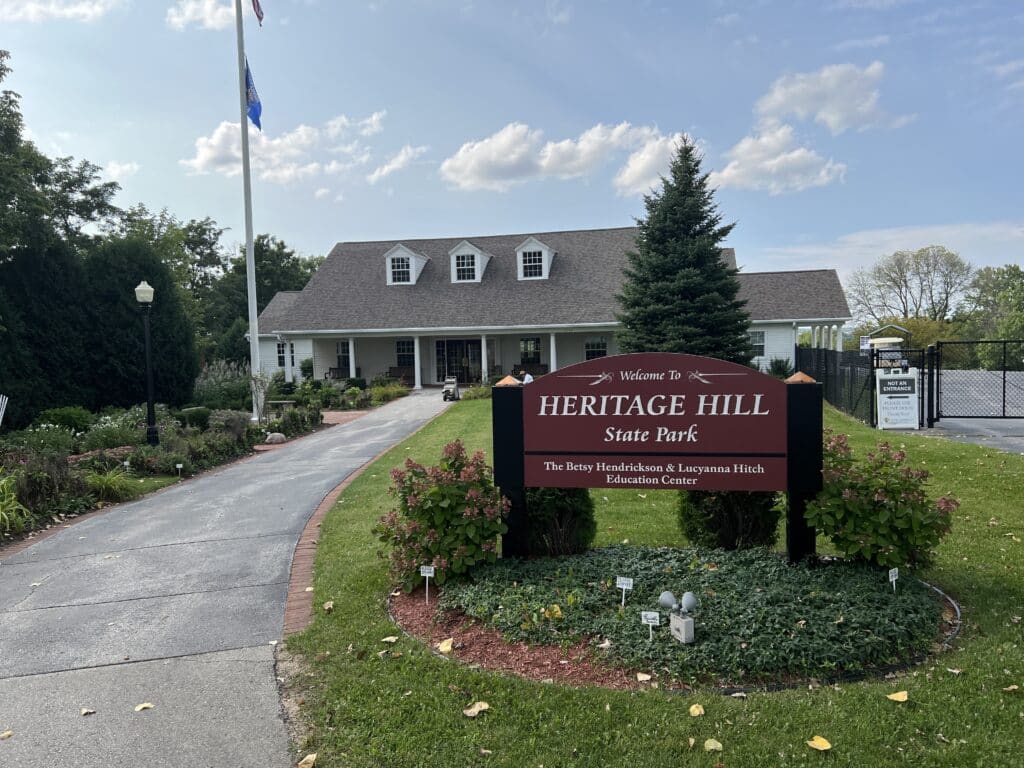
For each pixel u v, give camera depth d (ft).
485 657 12.39
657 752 9.41
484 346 85.10
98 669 13.20
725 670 11.27
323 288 93.76
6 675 13.11
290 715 11.17
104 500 29.53
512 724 10.23
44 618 16.10
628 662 11.65
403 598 15.57
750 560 15.28
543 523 16.60
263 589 17.46
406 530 15.20
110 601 17.08
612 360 15.44
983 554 17.34
